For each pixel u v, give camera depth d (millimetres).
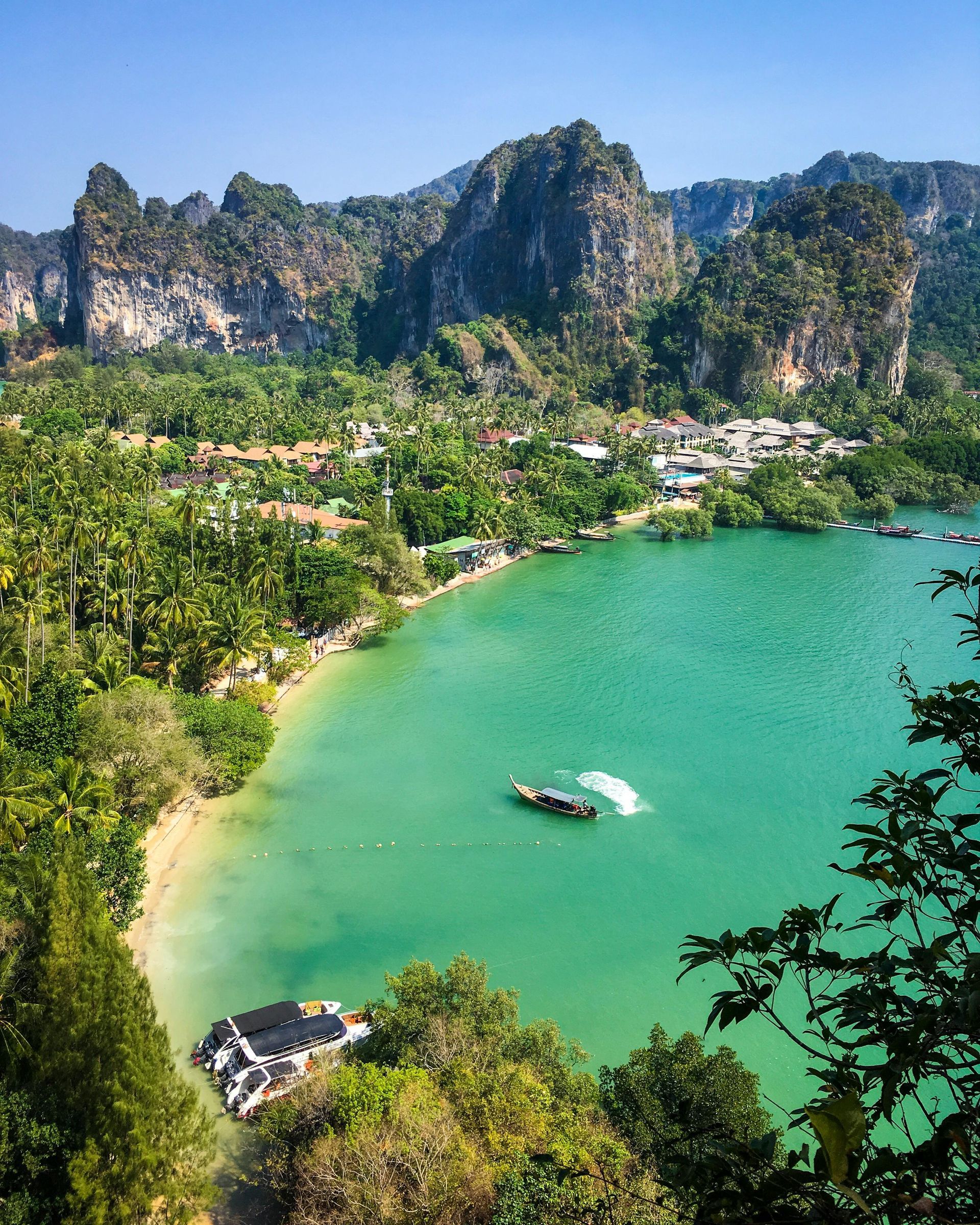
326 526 145875
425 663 109375
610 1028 50969
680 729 91625
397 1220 31203
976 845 11703
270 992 53156
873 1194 9055
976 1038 10086
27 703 67000
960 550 180500
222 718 76438
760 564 166625
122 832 56969
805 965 11805
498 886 64250
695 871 66688
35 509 121438
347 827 71188
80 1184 32000
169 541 118375
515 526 170625
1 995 37969
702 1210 9844
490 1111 35531
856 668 110250
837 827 73188
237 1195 38906
